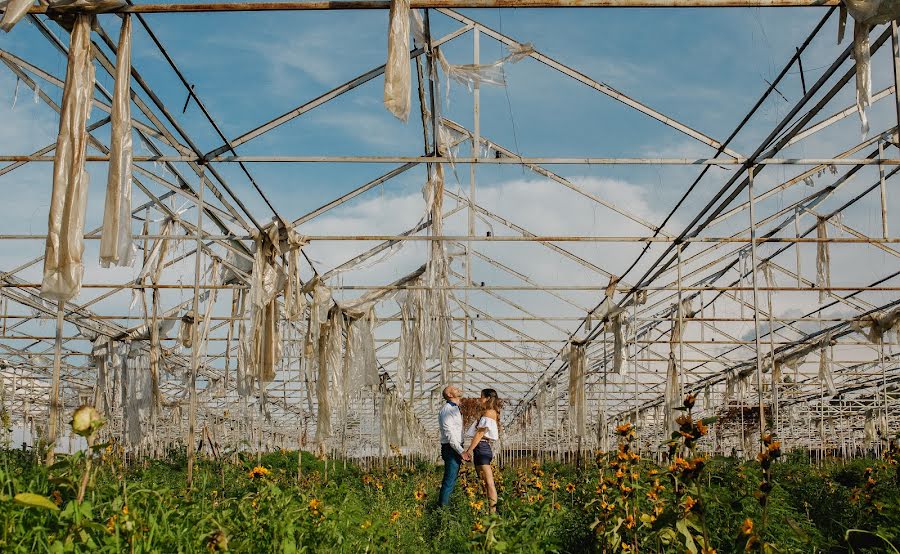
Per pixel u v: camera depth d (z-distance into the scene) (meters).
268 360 15.04
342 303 17.55
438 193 13.22
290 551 5.02
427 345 17.34
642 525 5.62
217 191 11.98
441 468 31.77
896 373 26.91
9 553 3.75
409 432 33.06
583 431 23.14
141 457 20.42
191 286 16.55
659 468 6.79
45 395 31.58
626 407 37.22
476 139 10.88
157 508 5.04
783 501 8.76
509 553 5.49
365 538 6.49
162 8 7.19
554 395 31.14
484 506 10.15
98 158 10.37
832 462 28.84
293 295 13.91
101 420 3.92
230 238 13.93
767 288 16.95
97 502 5.14
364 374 18.33
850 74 8.12
